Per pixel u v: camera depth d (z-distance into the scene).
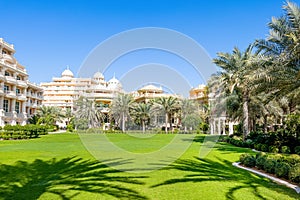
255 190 6.93
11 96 45.78
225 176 8.59
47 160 11.91
